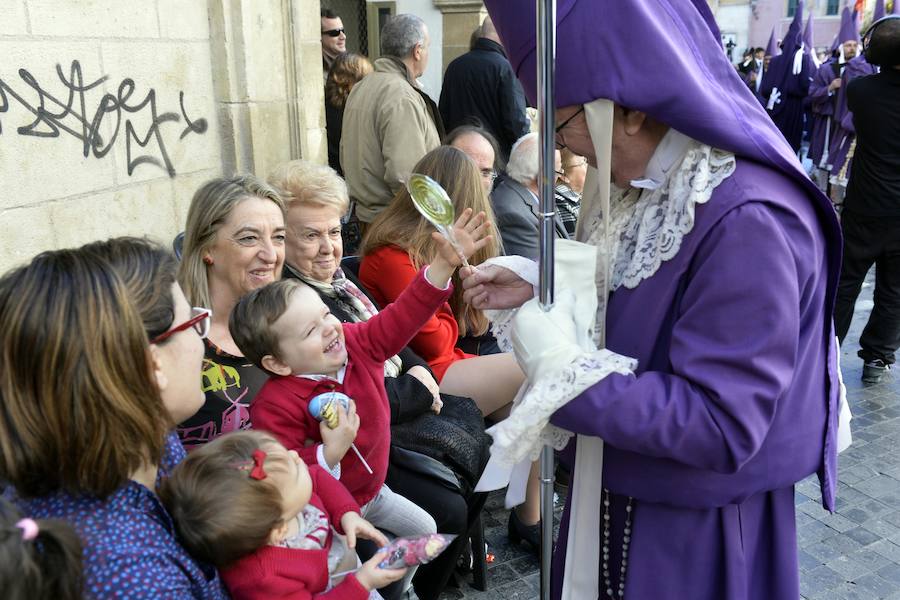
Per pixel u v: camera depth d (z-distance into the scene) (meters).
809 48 11.79
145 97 3.08
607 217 1.43
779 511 1.50
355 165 4.40
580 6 1.31
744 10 33.84
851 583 2.80
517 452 1.35
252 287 2.10
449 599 2.68
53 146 2.63
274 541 1.25
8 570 0.80
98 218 2.87
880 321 4.39
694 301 1.31
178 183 3.34
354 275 2.77
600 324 1.50
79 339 0.99
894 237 4.21
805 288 1.33
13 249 2.49
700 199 1.30
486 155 3.47
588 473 1.51
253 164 3.74
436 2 7.37
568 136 1.44
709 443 1.26
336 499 1.59
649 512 1.48
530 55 1.46
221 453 1.21
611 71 1.30
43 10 2.54
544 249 1.41
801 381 1.39
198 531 1.13
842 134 7.58
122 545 1.02
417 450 2.26
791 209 1.28
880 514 3.23
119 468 1.03
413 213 2.80
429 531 2.16
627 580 1.49
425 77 7.68
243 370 2.00
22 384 1.00
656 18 1.32
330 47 5.92
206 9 3.43
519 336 1.41
